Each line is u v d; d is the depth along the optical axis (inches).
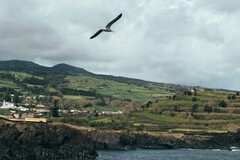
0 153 7529.5
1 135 7805.1
